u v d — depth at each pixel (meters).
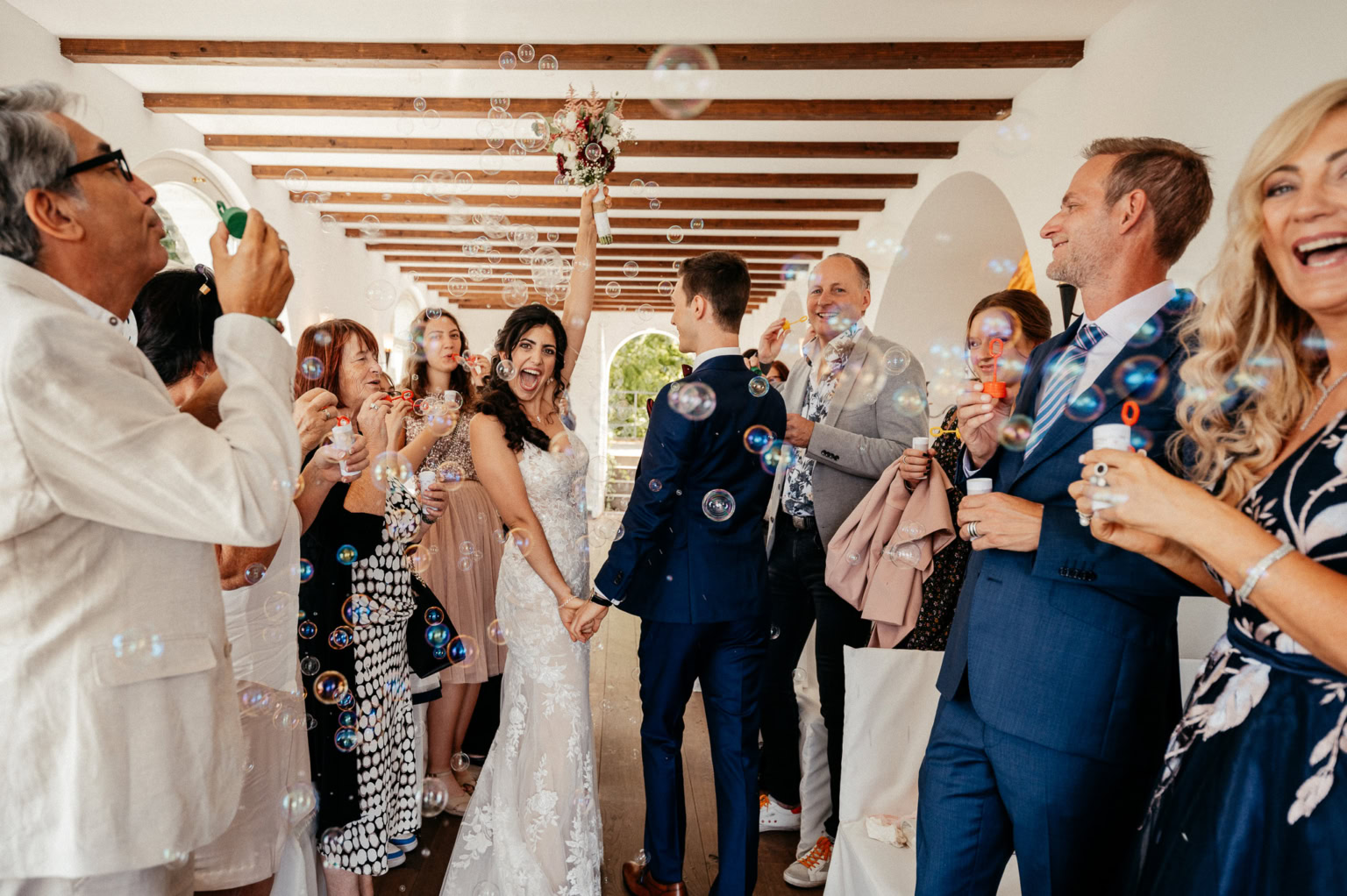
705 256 1.98
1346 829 0.77
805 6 3.14
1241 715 0.87
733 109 4.09
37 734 0.89
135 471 0.90
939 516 2.05
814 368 2.76
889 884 1.59
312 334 2.11
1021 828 1.27
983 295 5.42
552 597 1.92
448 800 2.53
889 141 4.62
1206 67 2.53
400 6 3.19
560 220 6.40
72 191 0.94
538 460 1.96
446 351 3.03
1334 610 0.75
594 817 1.96
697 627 1.88
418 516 2.02
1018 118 3.95
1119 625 1.20
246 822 1.44
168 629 0.99
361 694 1.69
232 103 4.14
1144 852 0.96
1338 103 0.84
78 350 0.88
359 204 6.11
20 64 3.29
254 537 0.97
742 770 1.90
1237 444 0.97
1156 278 1.28
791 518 2.50
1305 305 0.87
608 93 4.02
